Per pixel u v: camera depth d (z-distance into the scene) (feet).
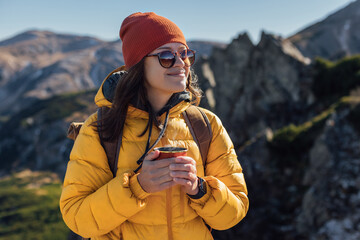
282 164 83.71
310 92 131.64
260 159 86.53
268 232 73.15
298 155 82.53
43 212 212.84
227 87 150.00
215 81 152.66
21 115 406.82
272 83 139.64
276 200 79.66
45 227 192.85
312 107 128.98
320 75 128.67
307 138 82.23
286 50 140.46
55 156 326.85
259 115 140.77
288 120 133.08
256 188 84.79
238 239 75.25
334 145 74.64
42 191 259.80
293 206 75.15
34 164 336.70
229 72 150.51
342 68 122.72
